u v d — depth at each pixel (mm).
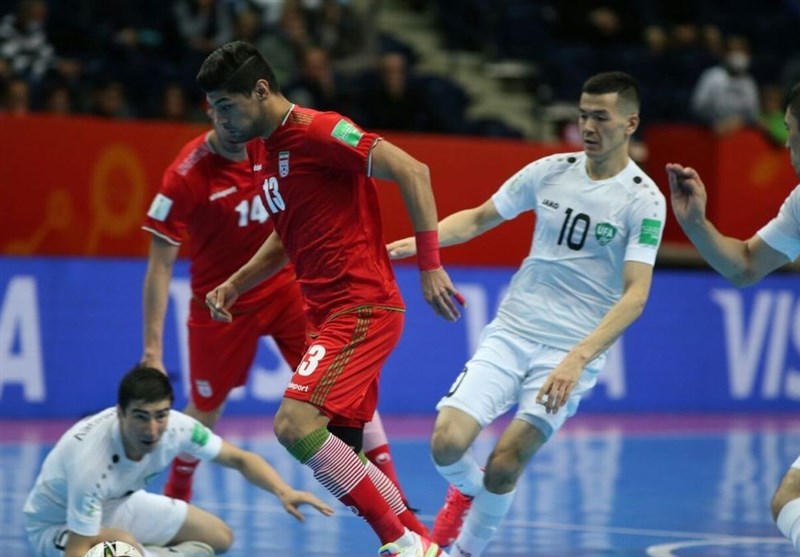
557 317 15930
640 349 36594
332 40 42625
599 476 25359
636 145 41188
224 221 18641
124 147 32219
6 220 31125
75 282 31297
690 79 48719
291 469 25250
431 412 34281
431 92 42344
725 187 37781
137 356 31969
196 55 39562
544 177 16328
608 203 15742
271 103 13977
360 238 14273
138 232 32500
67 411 31125
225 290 15719
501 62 48406
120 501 16281
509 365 15906
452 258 35125
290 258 14750
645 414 36000
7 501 21031
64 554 15609
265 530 19359
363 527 19734
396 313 14461
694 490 23906
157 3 42094
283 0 41969
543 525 20188
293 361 19562
